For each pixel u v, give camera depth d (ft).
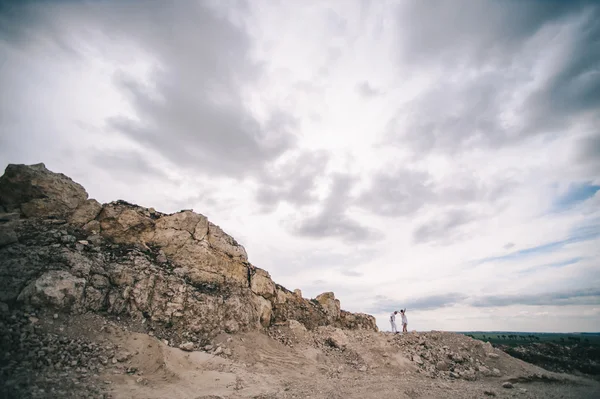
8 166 49.49
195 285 59.72
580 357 86.63
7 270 39.01
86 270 45.55
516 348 91.66
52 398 26.71
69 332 37.60
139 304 48.39
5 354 30.66
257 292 70.33
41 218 49.73
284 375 48.16
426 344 72.84
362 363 61.93
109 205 59.11
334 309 91.30
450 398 44.65
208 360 44.65
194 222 66.28
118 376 33.94
